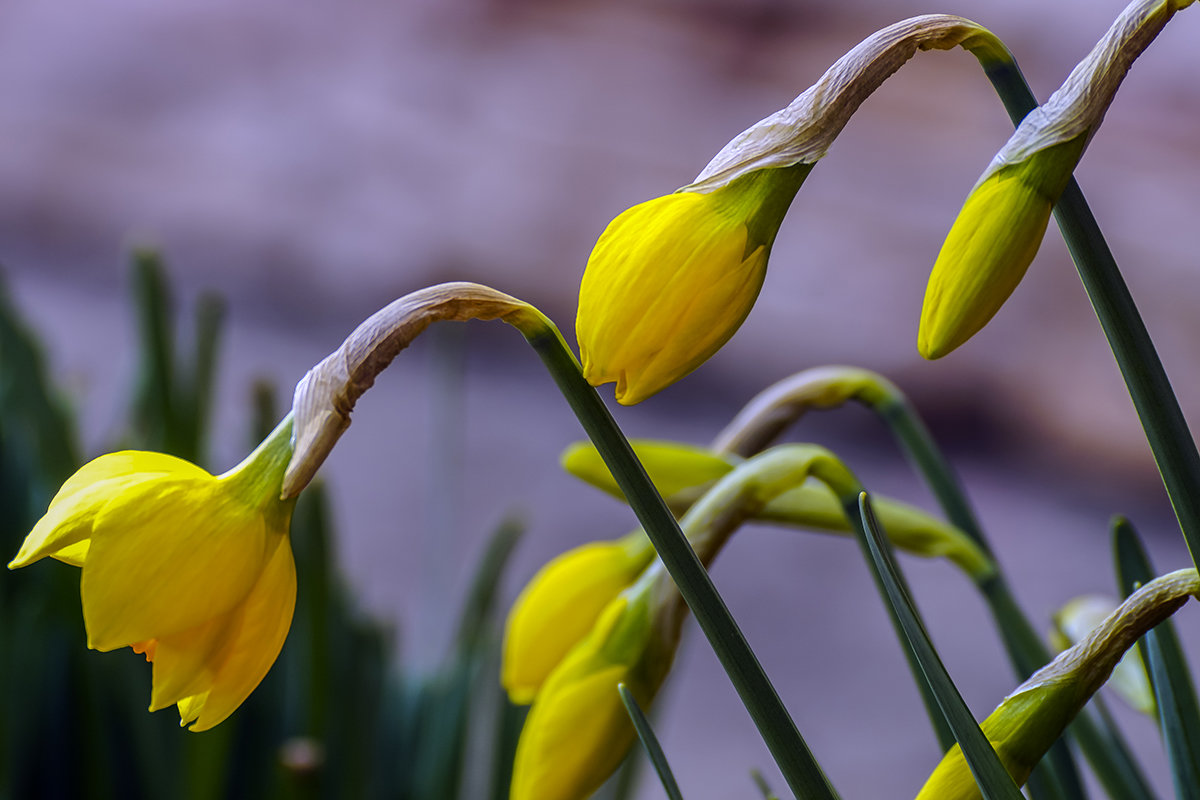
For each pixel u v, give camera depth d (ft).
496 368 14.70
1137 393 2.25
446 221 16.11
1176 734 2.43
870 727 8.97
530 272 15.65
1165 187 15.10
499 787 3.84
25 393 3.74
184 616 2.24
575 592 2.55
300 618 3.79
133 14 18.95
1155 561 11.67
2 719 3.62
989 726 2.29
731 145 2.25
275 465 2.26
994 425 13.78
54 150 17.01
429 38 18.35
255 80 17.89
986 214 2.22
